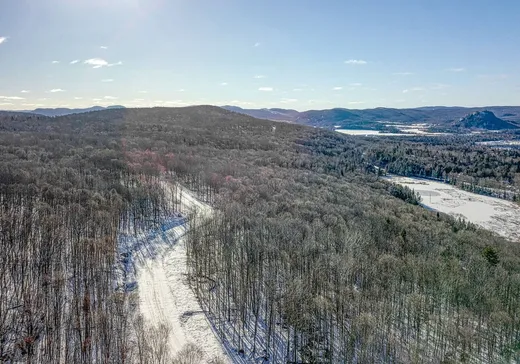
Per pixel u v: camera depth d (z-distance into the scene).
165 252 93.88
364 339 58.41
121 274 79.81
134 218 104.06
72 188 105.31
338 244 84.62
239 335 62.81
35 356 53.16
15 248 74.44
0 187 98.62
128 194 112.38
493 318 62.66
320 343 60.91
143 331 55.56
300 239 87.44
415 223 110.56
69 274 73.25
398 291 71.25
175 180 149.38
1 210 85.81
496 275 76.88
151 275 81.81
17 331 56.50
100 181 115.50
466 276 74.69
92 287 68.38
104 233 88.12
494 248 97.62
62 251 78.06
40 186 104.06
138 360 52.34
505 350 61.12
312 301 63.81
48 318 57.81
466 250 92.44
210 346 60.75
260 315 69.50
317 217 104.19
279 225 92.81
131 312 67.00
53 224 80.94
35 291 64.88
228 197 121.62
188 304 71.69
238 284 73.56
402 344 61.91
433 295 69.12
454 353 58.88
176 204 125.81
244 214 103.69
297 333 61.25
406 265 76.88
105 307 64.44
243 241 86.62
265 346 61.91
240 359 58.66
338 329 63.09
